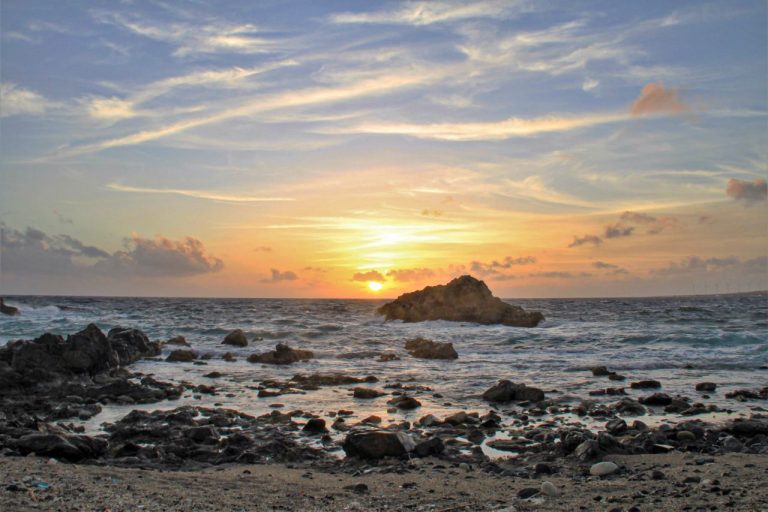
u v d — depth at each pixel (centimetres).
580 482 1018
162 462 1226
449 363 3222
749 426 1491
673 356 3300
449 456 1280
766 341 3775
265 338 4509
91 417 1798
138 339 3512
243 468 1175
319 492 932
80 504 790
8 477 924
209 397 2178
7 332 4422
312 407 1964
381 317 6488
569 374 2753
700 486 932
